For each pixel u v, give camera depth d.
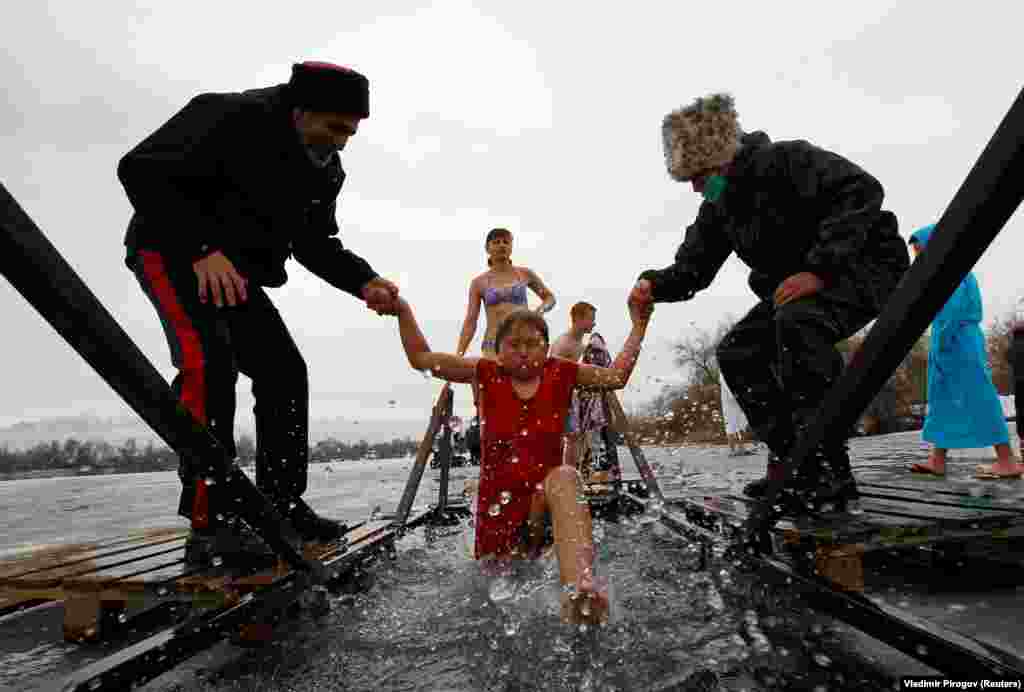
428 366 2.34
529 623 1.49
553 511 1.75
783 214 2.54
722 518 2.14
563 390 2.14
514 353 2.08
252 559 1.90
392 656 1.34
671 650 1.28
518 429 2.08
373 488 7.01
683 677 1.14
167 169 2.09
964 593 1.74
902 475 3.73
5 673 1.50
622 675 1.16
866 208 2.25
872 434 16.61
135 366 0.90
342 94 2.29
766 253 2.67
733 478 5.33
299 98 2.27
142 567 1.93
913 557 2.10
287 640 1.49
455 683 1.17
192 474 2.03
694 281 3.02
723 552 1.88
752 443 11.98
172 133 2.15
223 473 1.20
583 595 1.44
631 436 3.47
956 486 2.68
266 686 1.23
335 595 1.90
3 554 3.05
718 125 2.60
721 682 1.12
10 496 8.43
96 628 1.76
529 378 2.15
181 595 1.72
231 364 2.21
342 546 2.14
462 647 1.36
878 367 0.98
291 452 2.42
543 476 2.03
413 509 3.72
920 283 0.85
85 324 0.81
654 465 7.62
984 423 3.48
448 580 2.06
